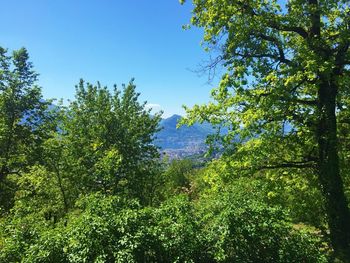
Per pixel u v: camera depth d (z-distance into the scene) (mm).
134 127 24875
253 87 13195
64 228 8109
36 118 30125
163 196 28734
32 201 23547
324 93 13086
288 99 12477
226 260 7734
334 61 12172
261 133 13555
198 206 8969
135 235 7418
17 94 28891
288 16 12688
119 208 8633
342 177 14594
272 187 13812
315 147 14312
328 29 12961
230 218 7828
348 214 12664
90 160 22641
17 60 28844
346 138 14492
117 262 7004
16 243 7832
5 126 27062
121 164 21516
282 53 13305
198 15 14234
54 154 23391
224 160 14141
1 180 28688
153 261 7758
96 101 24562
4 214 17891
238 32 12758
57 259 7406
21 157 28656
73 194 23188
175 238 7730
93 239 7324
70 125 23828
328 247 10742
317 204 13195
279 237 8055
